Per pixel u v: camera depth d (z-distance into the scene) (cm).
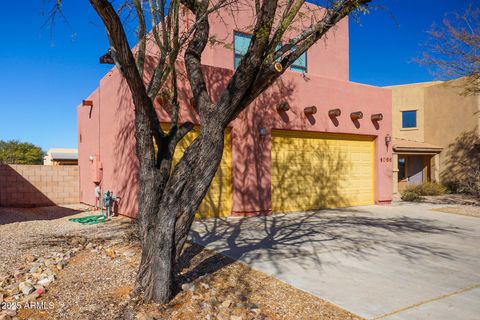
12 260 563
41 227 858
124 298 416
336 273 534
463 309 411
